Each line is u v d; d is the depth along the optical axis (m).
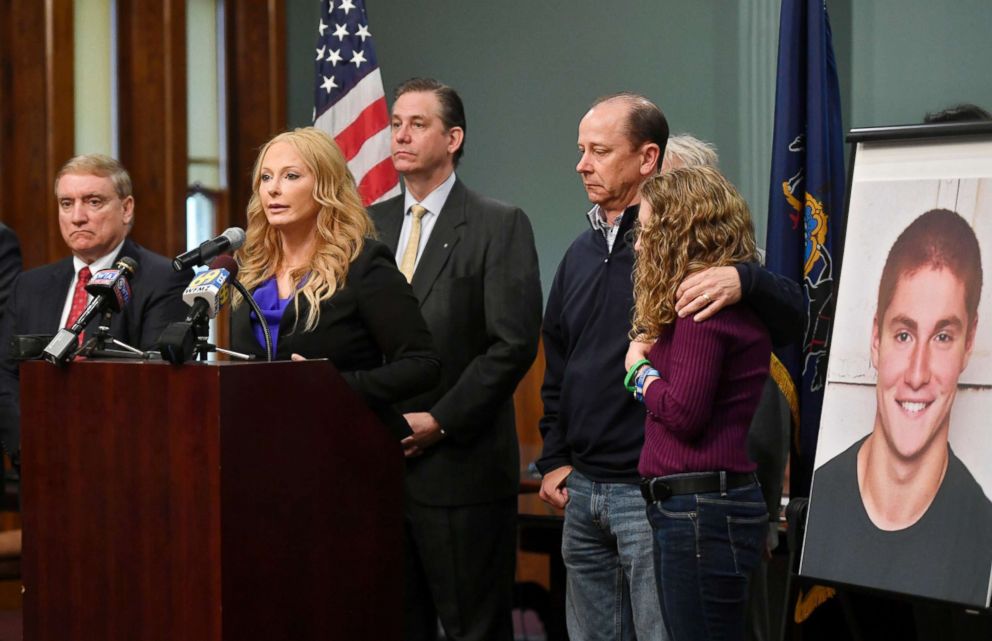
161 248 11.16
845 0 9.31
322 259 5.07
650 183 4.71
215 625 3.96
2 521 10.11
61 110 10.39
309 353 5.02
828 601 5.65
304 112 12.48
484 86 11.65
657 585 4.61
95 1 10.88
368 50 9.04
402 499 4.76
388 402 4.93
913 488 4.53
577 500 5.34
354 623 4.49
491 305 6.13
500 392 6.00
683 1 10.41
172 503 4.07
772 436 5.79
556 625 7.39
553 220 11.24
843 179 8.16
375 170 8.90
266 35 12.21
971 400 4.44
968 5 8.80
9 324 6.89
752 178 9.99
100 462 4.26
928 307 4.60
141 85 11.12
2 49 10.20
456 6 11.82
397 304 5.10
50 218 10.29
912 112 9.05
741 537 4.51
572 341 5.52
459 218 6.33
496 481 6.13
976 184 4.57
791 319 4.70
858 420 4.73
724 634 4.49
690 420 4.41
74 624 4.35
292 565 4.22
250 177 12.05
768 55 9.91
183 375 4.03
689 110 10.38
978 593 4.27
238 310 5.25
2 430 6.66
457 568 6.01
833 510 4.71
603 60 10.91
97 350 4.65
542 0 11.29
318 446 4.34
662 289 4.61
